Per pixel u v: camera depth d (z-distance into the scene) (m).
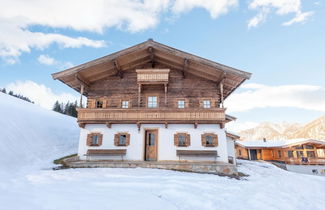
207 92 13.70
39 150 12.98
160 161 11.84
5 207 3.80
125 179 7.52
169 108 12.16
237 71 11.80
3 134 12.27
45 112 24.73
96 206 4.22
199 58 12.11
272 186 8.30
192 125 12.38
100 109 12.38
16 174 7.81
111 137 12.37
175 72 14.20
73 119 29.23
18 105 20.98
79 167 10.48
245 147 28.33
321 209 5.58
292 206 5.59
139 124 12.28
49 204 4.17
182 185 6.93
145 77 12.69
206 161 11.71
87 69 12.69
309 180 10.79
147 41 12.51
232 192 6.68
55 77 12.23
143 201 4.85
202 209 4.77
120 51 12.45
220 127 12.20
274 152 28.39
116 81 14.20
